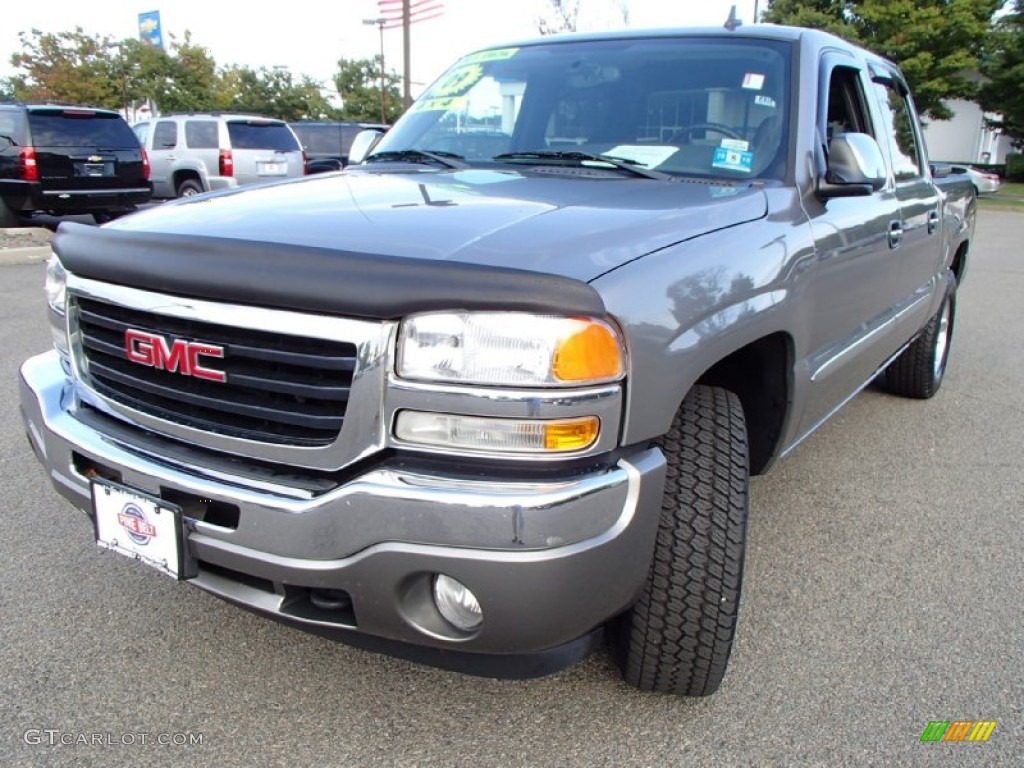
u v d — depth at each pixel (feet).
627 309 5.81
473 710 7.38
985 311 27.61
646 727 7.21
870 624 8.85
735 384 8.77
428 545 5.65
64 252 7.09
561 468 5.69
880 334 11.75
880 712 7.45
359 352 5.61
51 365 8.04
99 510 6.96
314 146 56.70
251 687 7.61
